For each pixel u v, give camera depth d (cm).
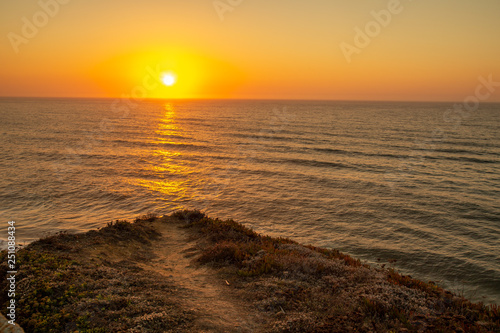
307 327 655
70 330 621
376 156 5419
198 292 905
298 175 4144
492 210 2789
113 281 874
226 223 1844
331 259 1209
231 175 4159
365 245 2131
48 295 745
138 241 1530
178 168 4575
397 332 629
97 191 3328
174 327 660
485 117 15488
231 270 1091
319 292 856
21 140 6812
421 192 3353
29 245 1181
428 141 7112
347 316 700
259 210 2842
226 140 7488
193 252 1399
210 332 650
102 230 1534
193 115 16912
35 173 4006
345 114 17262
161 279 1000
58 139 7162
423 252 2020
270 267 1049
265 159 5209
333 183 3747
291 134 8462
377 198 3169
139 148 6284
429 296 848
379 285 873
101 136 7888
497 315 725
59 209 2756
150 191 3400
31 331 614
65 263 973
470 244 2131
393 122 12119
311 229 2416
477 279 1695
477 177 4012
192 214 2166
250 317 734
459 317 691
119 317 674
